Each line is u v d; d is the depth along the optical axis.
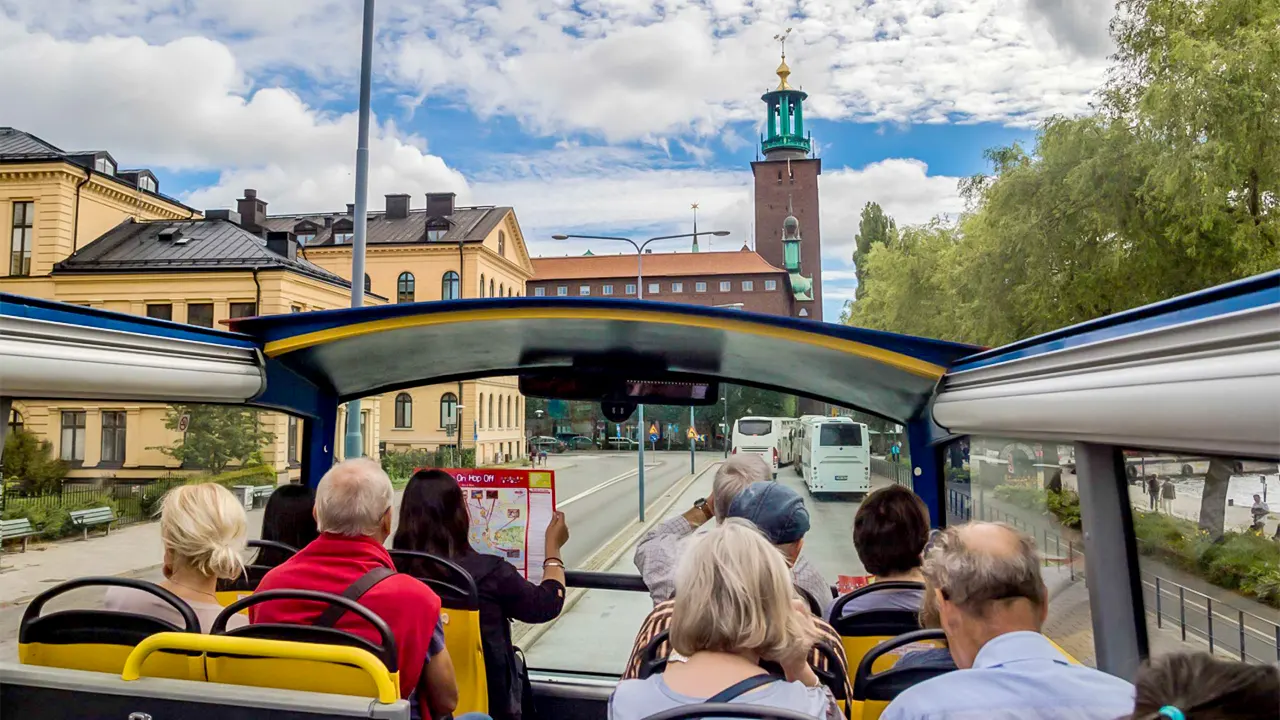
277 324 4.30
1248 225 15.98
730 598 2.05
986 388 3.41
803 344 4.07
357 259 12.80
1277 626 1.86
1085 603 2.70
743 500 3.03
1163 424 2.04
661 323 4.10
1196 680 1.37
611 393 5.59
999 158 22.11
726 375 5.62
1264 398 1.65
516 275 68.38
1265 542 1.89
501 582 3.47
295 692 2.30
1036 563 2.07
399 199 63.44
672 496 27.94
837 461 29.14
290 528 3.98
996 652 2.00
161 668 2.50
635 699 2.06
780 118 133.62
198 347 3.80
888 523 3.30
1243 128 15.34
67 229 37.81
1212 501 2.09
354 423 11.83
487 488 4.22
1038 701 1.88
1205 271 17.00
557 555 3.96
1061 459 2.88
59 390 3.06
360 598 2.66
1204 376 1.85
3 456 3.27
